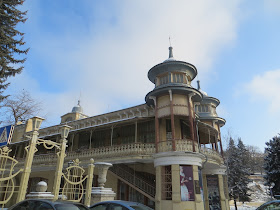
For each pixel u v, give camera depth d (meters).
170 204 15.09
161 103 18.48
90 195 10.28
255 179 61.53
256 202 44.62
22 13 17.06
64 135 9.93
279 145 26.95
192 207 14.93
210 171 23.98
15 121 25.64
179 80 19.27
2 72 16.09
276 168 26.88
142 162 18.64
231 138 39.25
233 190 34.50
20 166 24.78
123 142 21.52
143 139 20.25
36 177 26.33
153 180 19.14
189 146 16.66
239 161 36.47
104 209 8.28
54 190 8.91
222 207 22.34
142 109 21.75
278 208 9.11
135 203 8.55
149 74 20.89
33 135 8.59
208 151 19.56
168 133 19.16
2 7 16.25
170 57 21.30
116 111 23.77
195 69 20.16
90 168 10.77
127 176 18.62
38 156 23.94
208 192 23.42
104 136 23.33
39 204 6.64
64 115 32.41
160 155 16.48
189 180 15.65
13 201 22.31
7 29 16.25
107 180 20.69
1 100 17.80
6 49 16.16
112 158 18.30
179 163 15.88
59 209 6.31
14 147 29.91
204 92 27.95
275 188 26.52
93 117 25.69
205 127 21.05
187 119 19.92
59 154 9.65
